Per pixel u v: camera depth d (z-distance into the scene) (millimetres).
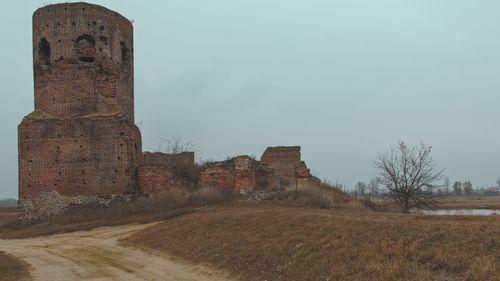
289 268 12039
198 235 18156
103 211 31000
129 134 33312
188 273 13758
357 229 13109
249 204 29078
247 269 12977
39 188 32094
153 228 22547
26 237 26125
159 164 35000
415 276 9391
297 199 29641
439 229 11383
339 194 33562
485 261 8961
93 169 32344
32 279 14188
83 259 17625
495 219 12617
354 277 10266
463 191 129875
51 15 34906
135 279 13367
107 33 35562
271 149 48125
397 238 11578
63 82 34375
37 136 32562
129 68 37781
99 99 34688
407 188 29828
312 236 13672
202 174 34125
